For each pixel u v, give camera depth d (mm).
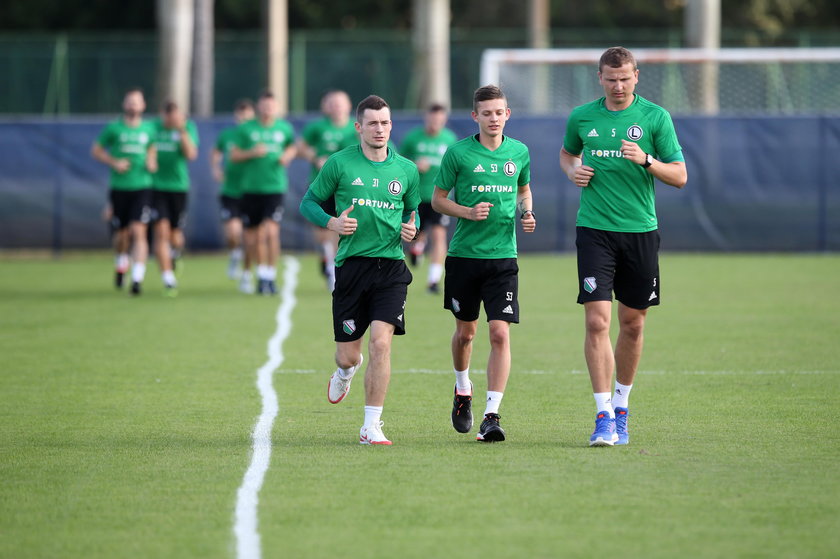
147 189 50750
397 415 26156
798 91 84625
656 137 22781
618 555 16297
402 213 23562
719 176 69875
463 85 95625
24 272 61594
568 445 22906
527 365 33094
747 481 20000
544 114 69625
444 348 36062
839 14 125562
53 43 92562
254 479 20266
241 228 53000
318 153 51906
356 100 92938
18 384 30031
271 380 30609
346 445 22984
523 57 77812
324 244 51594
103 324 41438
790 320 41781
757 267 62406
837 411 26156
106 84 92688
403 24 125750
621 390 23391
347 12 124562
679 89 81938
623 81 22547
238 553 16469
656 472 20625
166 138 52750
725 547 16578
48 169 70000
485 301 23734
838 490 19453
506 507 18500
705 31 82688
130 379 30750
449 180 23703
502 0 126250
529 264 65125
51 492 19625
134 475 20672
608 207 22766
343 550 16531
